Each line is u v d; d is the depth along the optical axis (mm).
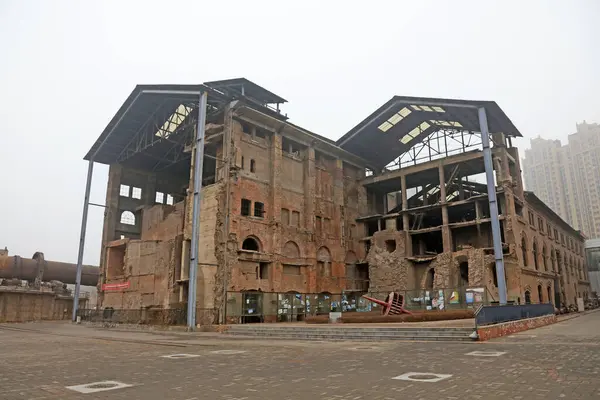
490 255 39406
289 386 8961
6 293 54250
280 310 38594
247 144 40344
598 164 140500
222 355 15023
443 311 30875
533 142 160375
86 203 50875
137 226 54156
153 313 36594
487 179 37250
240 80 41250
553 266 55031
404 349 15969
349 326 26156
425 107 44375
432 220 54500
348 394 8055
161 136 47938
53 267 60844
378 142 53125
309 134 46094
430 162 47375
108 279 49281
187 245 38469
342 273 47188
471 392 7930
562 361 11531
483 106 39094
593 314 46844
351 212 51656
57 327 39469
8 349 18500
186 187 54125
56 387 9234
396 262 46344
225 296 35000
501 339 18875
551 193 152125
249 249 39625
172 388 8961
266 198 41062
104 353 16344
